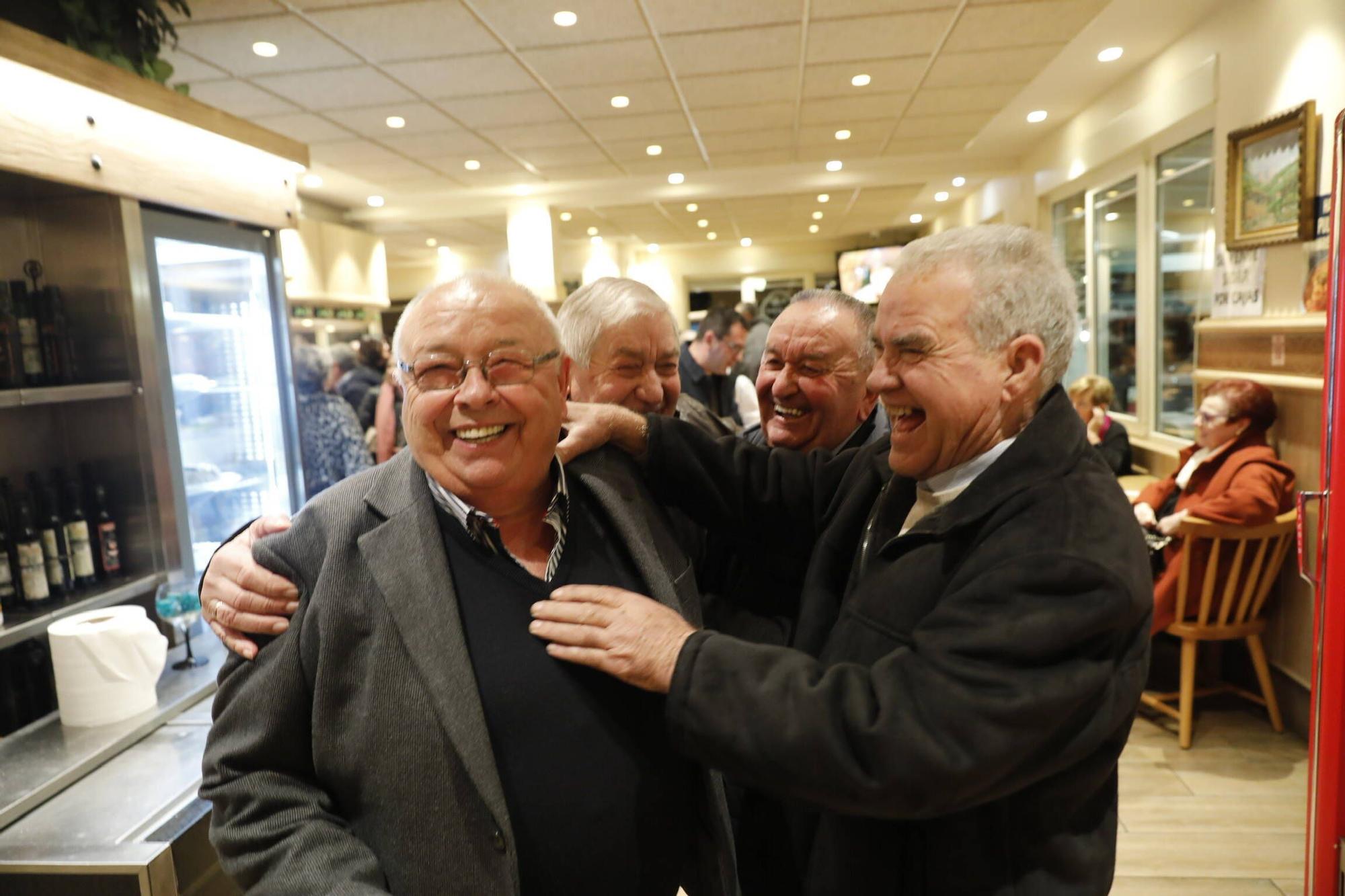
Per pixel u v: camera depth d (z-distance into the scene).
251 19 3.70
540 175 7.30
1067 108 5.75
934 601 0.94
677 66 4.62
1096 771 0.90
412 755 0.93
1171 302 4.78
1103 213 5.88
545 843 0.99
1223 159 3.80
